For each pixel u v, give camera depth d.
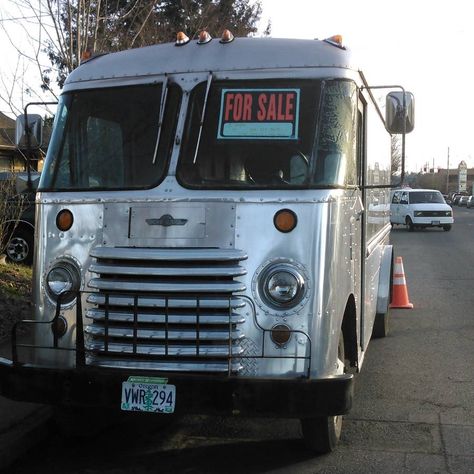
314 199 4.13
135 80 4.65
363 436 5.09
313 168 4.24
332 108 4.37
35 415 5.23
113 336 4.20
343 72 4.43
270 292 4.07
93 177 4.58
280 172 4.28
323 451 4.73
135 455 4.84
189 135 4.44
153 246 4.24
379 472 4.43
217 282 4.08
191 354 4.05
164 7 15.38
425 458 4.65
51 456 4.86
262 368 4.07
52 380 4.18
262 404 3.91
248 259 4.12
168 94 4.54
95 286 4.24
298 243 4.11
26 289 9.48
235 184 4.27
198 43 4.68
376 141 6.71
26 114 5.32
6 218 10.28
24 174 6.63
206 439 5.12
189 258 4.09
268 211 4.14
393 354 7.67
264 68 4.46
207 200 4.19
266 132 4.36
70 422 4.94
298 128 4.33
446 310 10.44
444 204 30.39
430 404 5.83
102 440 5.16
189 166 4.36
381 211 7.70
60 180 4.64
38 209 4.65
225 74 4.49
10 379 4.29
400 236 27.16
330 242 4.15
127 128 4.58
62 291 4.42
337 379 3.96
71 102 4.79
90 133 4.68
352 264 4.75
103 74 4.76
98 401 4.09
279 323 4.07
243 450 4.88
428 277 14.39
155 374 4.00
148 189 4.34
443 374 6.80
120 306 4.19
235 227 4.15
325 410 3.92
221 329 4.06
